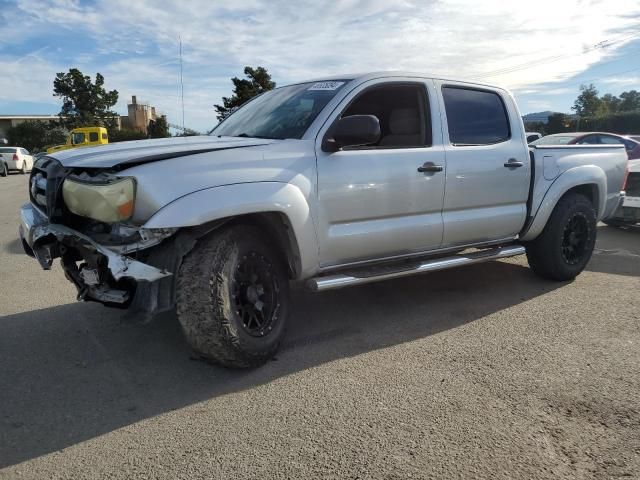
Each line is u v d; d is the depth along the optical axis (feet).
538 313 15.30
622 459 8.43
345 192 12.83
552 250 17.79
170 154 10.89
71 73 210.79
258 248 11.66
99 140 100.89
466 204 15.37
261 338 11.66
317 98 13.71
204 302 10.61
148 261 10.62
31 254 13.38
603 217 19.85
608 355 12.30
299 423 9.57
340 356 12.49
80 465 8.47
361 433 9.21
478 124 15.99
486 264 21.26
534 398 10.34
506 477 8.01
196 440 9.10
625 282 18.58
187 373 11.72
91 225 11.62
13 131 212.23
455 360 12.16
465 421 9.54
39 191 12.59
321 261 12.80
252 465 8.37
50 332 14.17
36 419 9.89
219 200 10.59
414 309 15.84
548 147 17.72
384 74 14.23
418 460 8.43
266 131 13.61
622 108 271.08
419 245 14.65
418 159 14.12
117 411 10.14
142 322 10.30
